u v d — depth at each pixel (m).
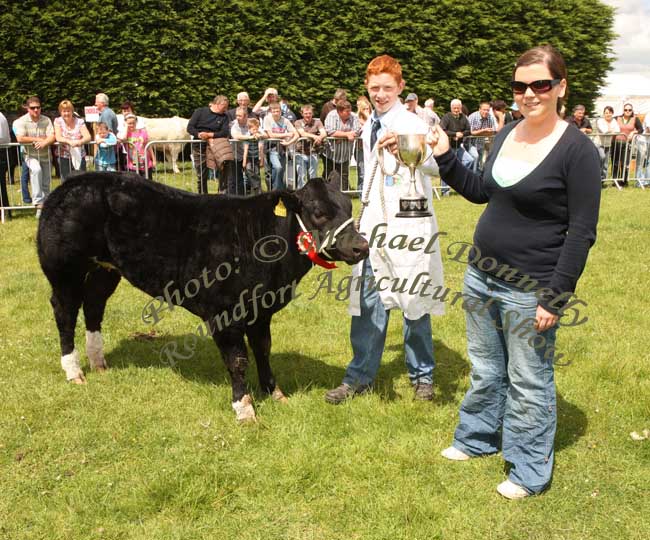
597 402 4.36
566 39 22.33
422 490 3.42
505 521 3.19
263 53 18.34
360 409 4.25
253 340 4.39
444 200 12.84
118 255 4.29
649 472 3.59
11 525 3.15
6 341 5.39
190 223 4.14
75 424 4.07
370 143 4.24
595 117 24.33
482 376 3.54
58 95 16.88
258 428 4.03
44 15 16.06
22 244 8.77
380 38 19.62
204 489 3.37
